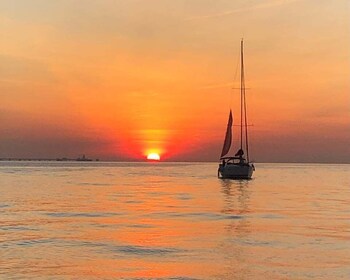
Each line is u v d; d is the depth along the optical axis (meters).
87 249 26.95
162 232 33.06
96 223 37.88
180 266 22.95
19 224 37.28
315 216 42.94
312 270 22.08
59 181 108.50
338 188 92.12
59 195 67.44
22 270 22.16
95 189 81.38
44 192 73.25
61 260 24.19
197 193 72.56
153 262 23.73
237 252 25.97
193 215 43.56
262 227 35.53
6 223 37.88
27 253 25.83
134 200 59.66
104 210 47.78
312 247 27.30
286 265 23.00
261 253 25.70
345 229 34.47
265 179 133.00
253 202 57.75
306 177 156.62
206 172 195.38
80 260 24.20
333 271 21.91
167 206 52.31
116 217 41.97
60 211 46.84
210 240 29.73
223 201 58.84
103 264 23.36
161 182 107.62
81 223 37.88
